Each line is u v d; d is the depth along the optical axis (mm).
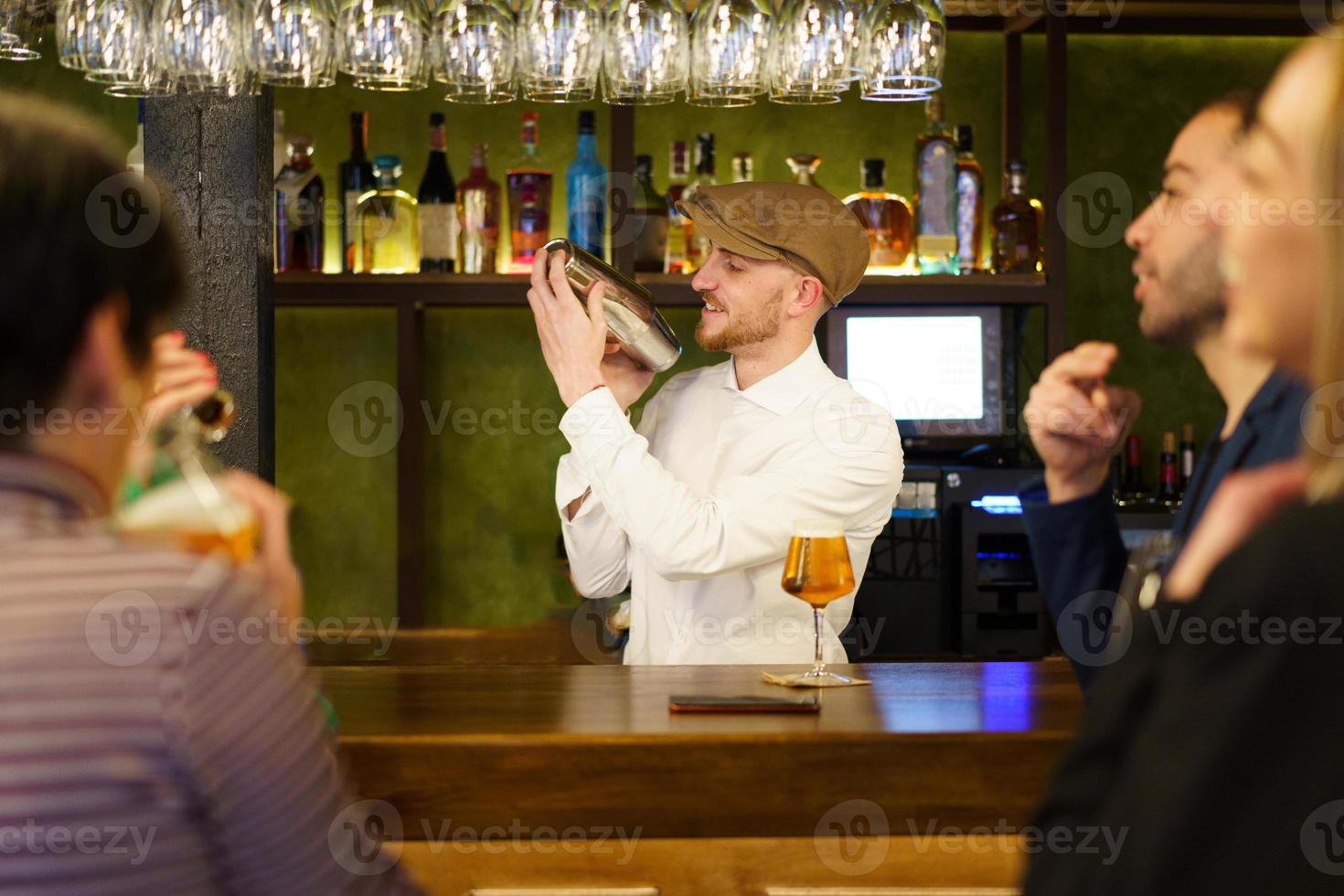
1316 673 552
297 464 3307
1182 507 989
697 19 2066
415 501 2973
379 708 1547
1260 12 3158
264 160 2084
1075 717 1485
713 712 1512
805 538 1689
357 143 2973
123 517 874
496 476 3330
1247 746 555
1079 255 3326
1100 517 1022
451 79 2018
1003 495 2844
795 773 1390
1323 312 560
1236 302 638
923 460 3094
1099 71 3318
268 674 740
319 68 1946
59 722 674
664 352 2070
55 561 708
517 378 3320
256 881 729
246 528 886
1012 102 3180
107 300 736
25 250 710
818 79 2051
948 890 1422
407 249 2969
